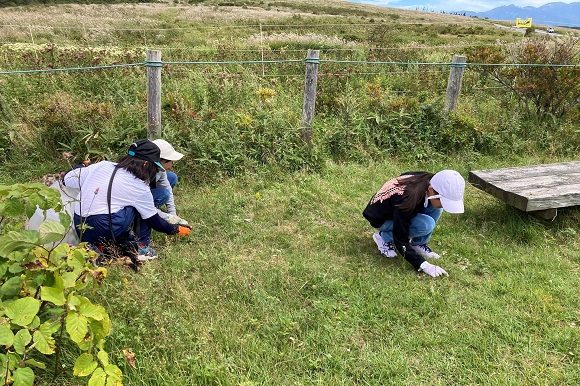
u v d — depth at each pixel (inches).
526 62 288.4
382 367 104.3
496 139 255.6
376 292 131.6
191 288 129.0
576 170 198.1
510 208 183.3
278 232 165.3
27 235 73.8
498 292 135.4
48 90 256.2
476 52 307.7
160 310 112.1
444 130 252.7
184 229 150.6
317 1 3304.6
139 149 133.4
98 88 271.9
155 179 150.1
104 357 73.8
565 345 112.7
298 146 222.4
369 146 242.1
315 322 117.3
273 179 206.8
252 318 117.8
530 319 122.0
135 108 221.6
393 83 363.6
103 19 1109.7
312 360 105.3
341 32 951.0
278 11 2080.5
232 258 144.3
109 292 115.2
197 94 264.7
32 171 203.2
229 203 183.6
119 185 128.3
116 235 130.3
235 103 261.7
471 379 103.0
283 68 391.5
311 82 216.7
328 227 172.4
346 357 107.7
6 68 306.8
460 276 141.9
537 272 144.5
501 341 114.7
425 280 139.6
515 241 164.7
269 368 102.4
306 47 603.2
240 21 1311.5
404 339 114.7
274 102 254.7
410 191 137.3
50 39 650.8
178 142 203.8
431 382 101.7
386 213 144.2
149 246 145.7
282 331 113.0
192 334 107.9
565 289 135.5
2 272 73.9
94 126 211.6
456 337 115.0
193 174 201.5
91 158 201.9
